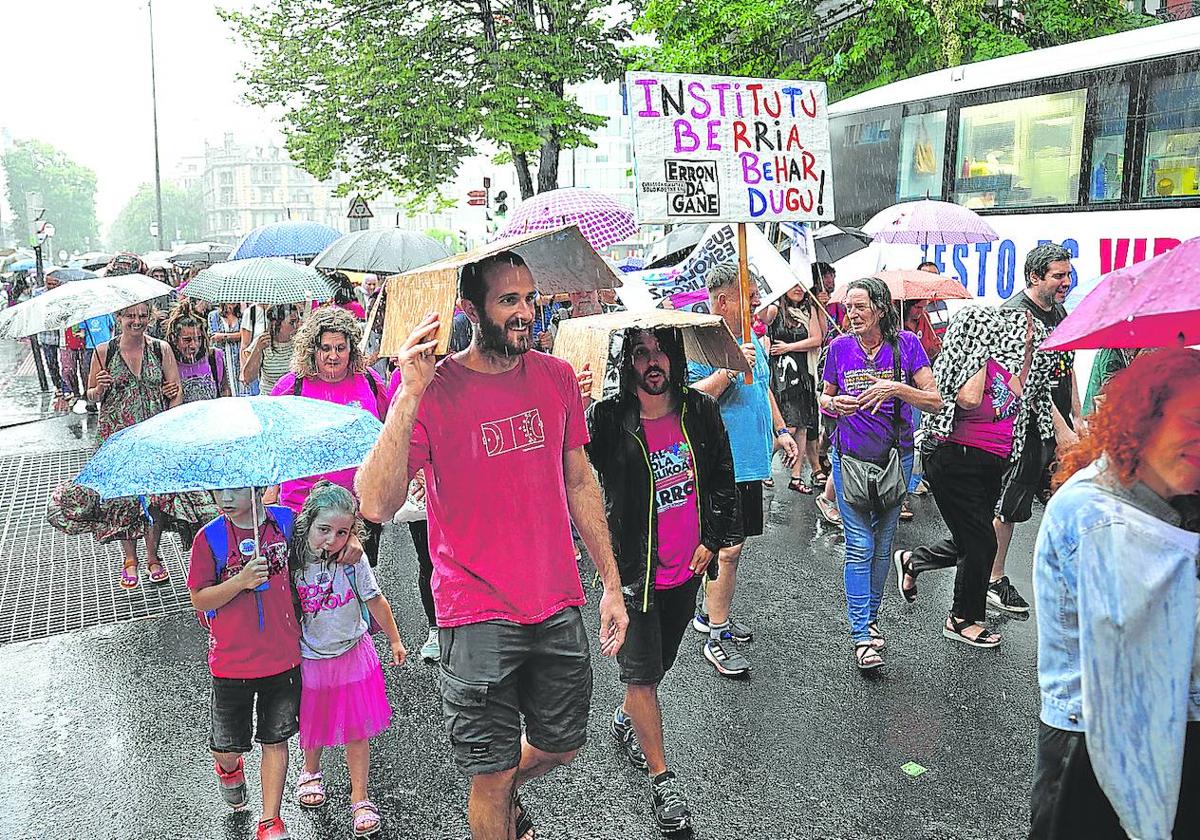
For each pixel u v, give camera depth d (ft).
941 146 38.42
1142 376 7.25
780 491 29.99
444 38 62.03
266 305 25.99
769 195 18.78
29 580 23.32
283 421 11.28
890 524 17.34
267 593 12.44
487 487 9.84
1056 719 7.55
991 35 45.75
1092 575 7.04
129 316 21.98
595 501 11.07
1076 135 32.86
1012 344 16.63
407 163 64.18
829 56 53.21
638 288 21.66
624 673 12.89
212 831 13.06
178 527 22.34
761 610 20.45
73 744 15.53
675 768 14.16
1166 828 6.88
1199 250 8.11
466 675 9.88
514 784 10.40
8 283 93.61
